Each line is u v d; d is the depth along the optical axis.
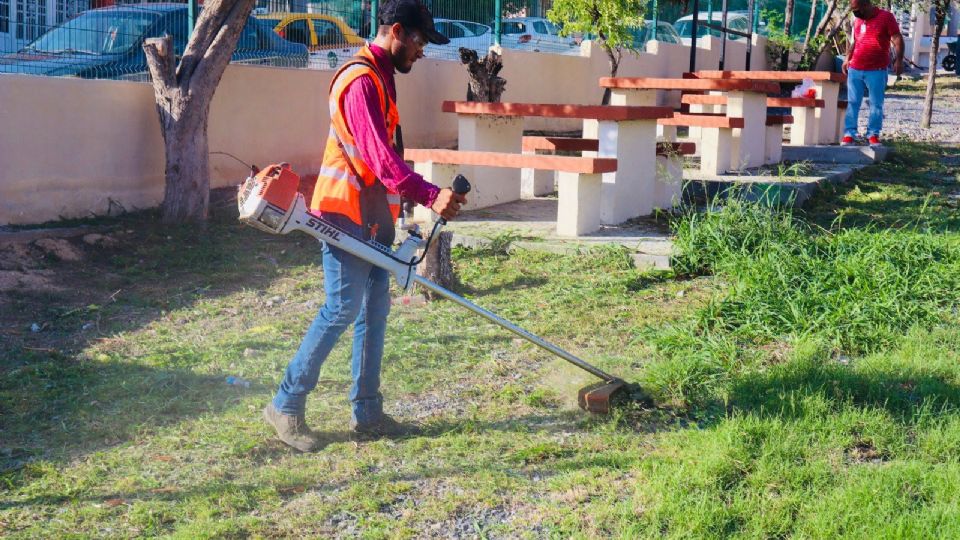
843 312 5.48
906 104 20.11
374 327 4.04
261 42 10.59
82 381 4.81
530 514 3.42
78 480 3.68
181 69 8.48
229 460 3.89
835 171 10.53
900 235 6.98
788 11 18.80
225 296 6.59
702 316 5.61
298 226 3.67
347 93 3.67
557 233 7.80
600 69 16.22
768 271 6.16
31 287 6.61
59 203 8.48
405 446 4.02
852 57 11.98
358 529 3.34
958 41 25.55
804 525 3.20
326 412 4.39
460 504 3.49
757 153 10.90
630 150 8.36
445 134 13.07
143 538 3.27
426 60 12.52
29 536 3.26
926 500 3.38
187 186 8.49
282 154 10.70
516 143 9.58
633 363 5.03
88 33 9.27
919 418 4.10
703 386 4.54
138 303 6.39
